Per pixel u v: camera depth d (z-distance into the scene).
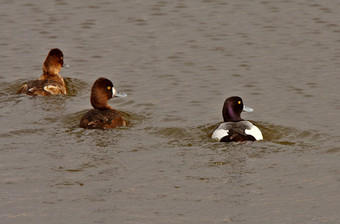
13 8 26.69
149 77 19.98
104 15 26.08
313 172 12.75
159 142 14.27
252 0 27.64
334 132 15.16
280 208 11.34
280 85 19.19
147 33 24.19
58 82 18.59
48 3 27.34
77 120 15.74
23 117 15.89
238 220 10.91
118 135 14.57
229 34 23.98
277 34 23.94
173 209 11.26
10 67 20.94
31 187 11.98
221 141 14.08
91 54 22.16
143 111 16.89
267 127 15.49
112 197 11.64
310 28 24.50
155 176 12.48
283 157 13.45
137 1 27.67
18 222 10.77
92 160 13.18
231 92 18.66
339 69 20.50
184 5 27.12
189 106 17.45
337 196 11.78
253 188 12.05
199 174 12.58
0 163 12.97
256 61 21.38
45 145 13.91
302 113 16.84
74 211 11.13
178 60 21.53
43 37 23.80
